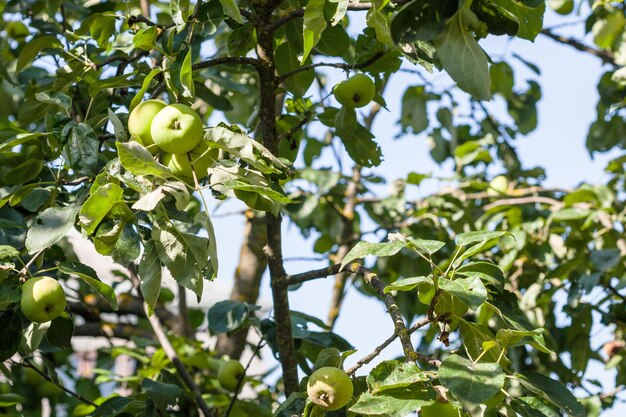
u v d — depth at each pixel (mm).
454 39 2410
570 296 4910
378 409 2344
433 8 2283
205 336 7480
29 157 3207
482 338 2725
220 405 4746
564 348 5219
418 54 3098
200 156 2666
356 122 3543
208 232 2539
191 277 2611
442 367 2381
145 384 3646
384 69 3516
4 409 4859
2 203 3139
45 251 3371
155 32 2936
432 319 2688
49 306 2762
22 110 3332
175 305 7688
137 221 2688
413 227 5910
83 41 3717
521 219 5660
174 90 2852
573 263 5051
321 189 5680
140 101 2812
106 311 5945
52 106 3309
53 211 2822
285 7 3580
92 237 2814
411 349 2623
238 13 2859
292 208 5402
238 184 2533
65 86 3455
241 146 2641
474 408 2281
